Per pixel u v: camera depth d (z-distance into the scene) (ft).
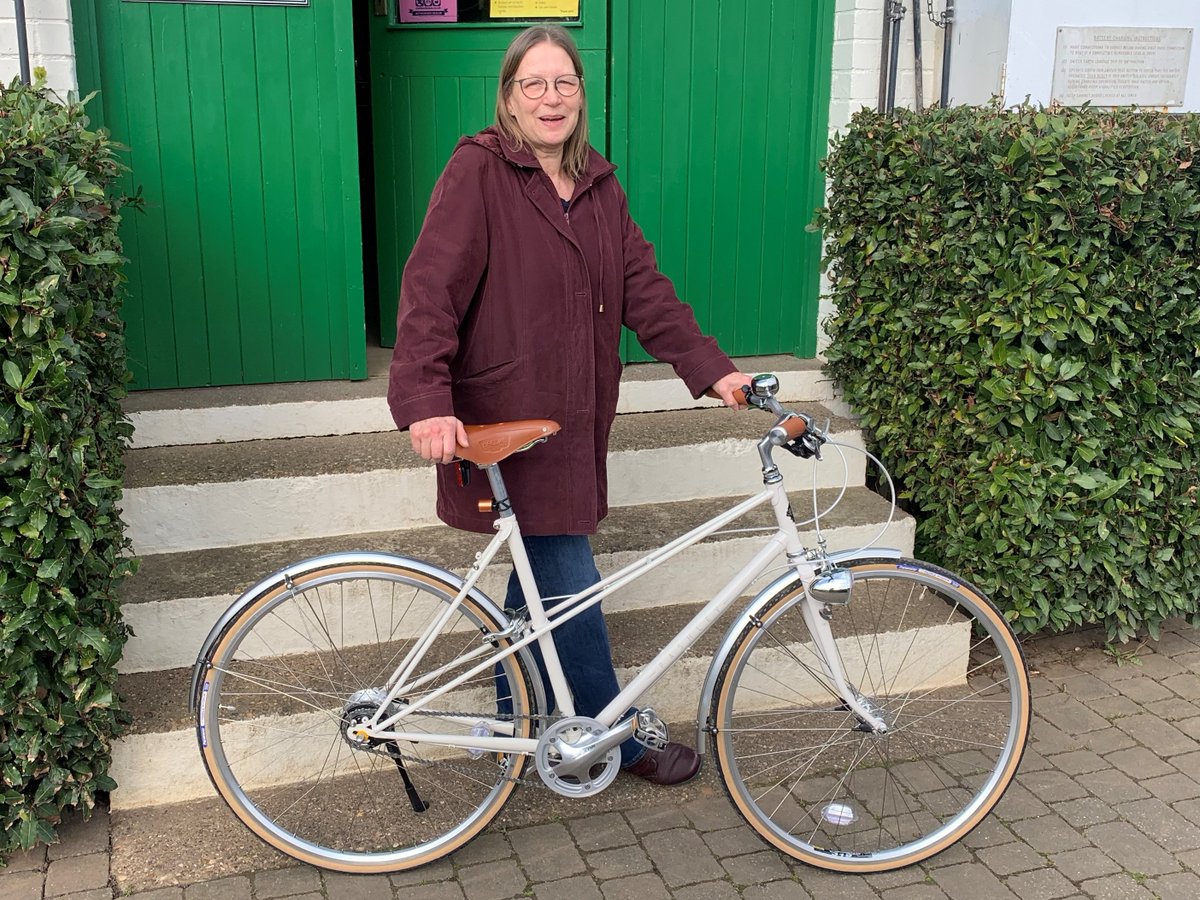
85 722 8.34
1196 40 13.61
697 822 9.11
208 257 12.33
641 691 8.43
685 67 13.60
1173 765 9.93
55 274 7.63
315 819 8.93
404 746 9.38
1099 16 13.20
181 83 11.84
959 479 11.53
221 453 11.55
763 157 14.07
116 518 8.84
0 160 7.47
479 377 8.19
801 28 13.80
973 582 11.52
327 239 12.62
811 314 14.48
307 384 12.85
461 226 7.77
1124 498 11.32
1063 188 10.50
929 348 11.76
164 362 12.48
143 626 9.77
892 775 9.73
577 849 8.75
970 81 13.58
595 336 8.32
